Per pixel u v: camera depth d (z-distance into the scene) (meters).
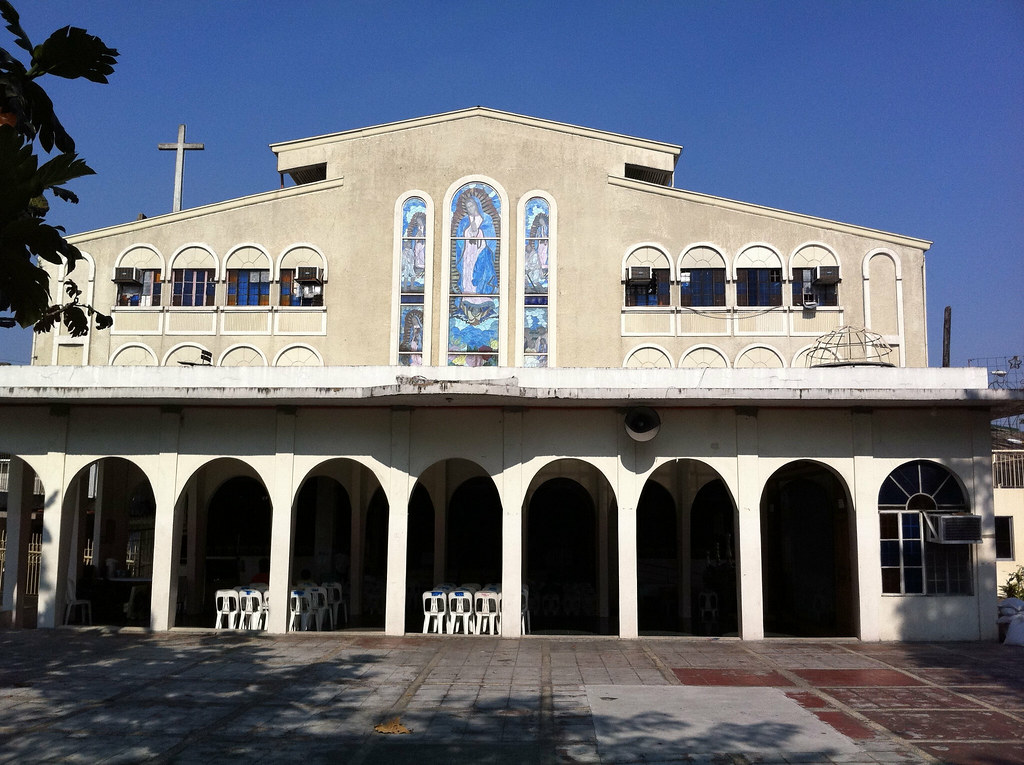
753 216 23.41
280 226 23.61
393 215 23.53
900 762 8.52
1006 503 23.25
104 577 20.41
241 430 16.84
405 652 14.48
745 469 16.17
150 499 24.14
